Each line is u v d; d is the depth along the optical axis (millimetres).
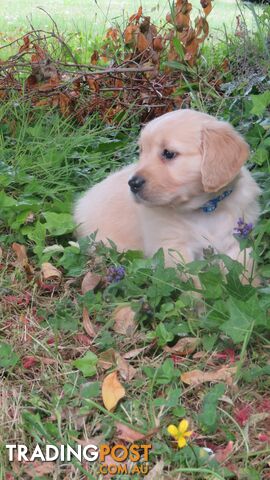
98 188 1955
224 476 1477
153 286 1708
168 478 1479
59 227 1921
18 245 1895
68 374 1636
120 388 1585
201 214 1769
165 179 1717
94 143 2188
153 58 2305
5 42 3592
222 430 1542
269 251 1761
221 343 1667
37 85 2297
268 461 1497
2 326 1747
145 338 1686
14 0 5648
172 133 1720
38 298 1812
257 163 1958
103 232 1882
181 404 1584
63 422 1569
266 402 1578
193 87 2307
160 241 1793
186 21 2344
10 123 2254
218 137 1717
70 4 5328
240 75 2273
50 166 2084
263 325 1618
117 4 5141
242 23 2547
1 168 2086
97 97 2291
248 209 1780
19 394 1603
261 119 2061
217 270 1683
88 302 1758
